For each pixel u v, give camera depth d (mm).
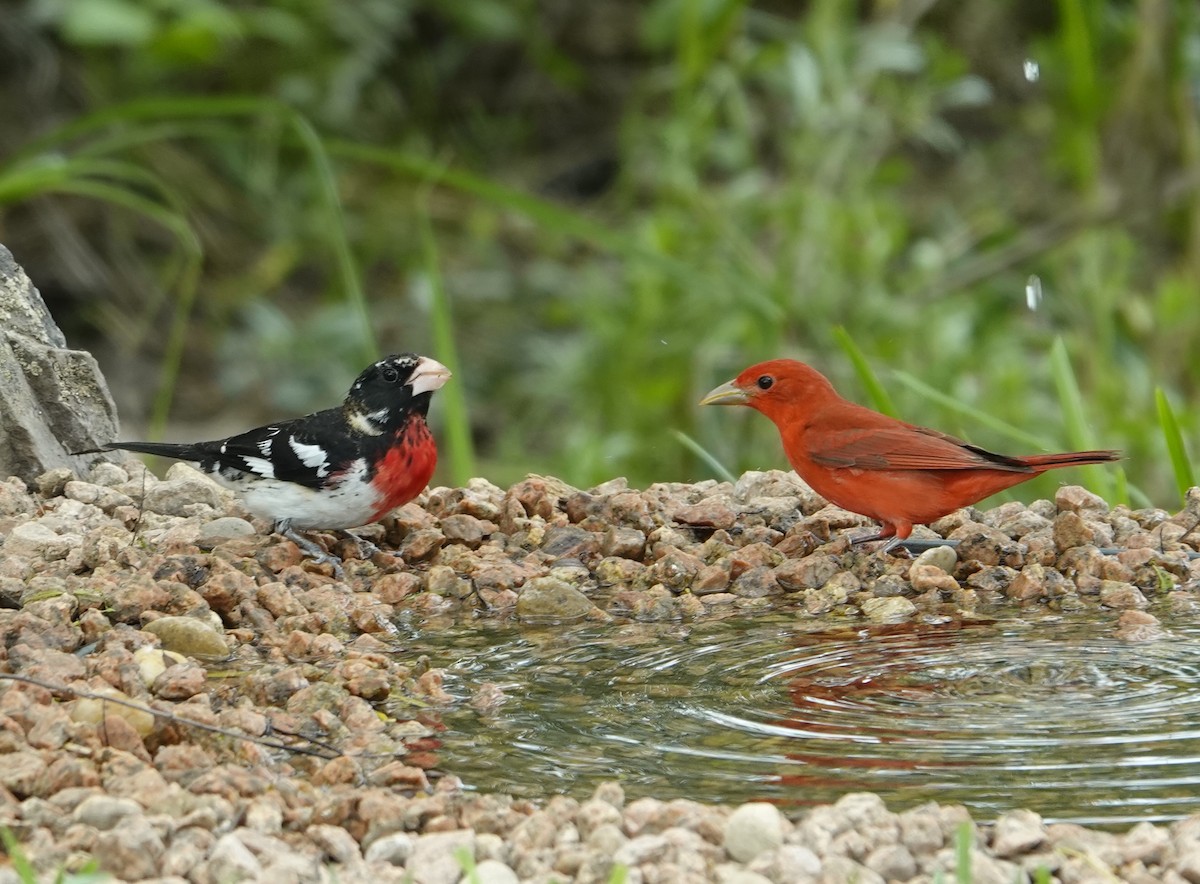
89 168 15156
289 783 7230
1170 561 10688
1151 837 6531
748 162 19766
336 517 10500
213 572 9992
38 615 8984
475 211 24922
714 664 9086
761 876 6238
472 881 6020
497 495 12195
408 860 6566
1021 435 12742
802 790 7242
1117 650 9133
